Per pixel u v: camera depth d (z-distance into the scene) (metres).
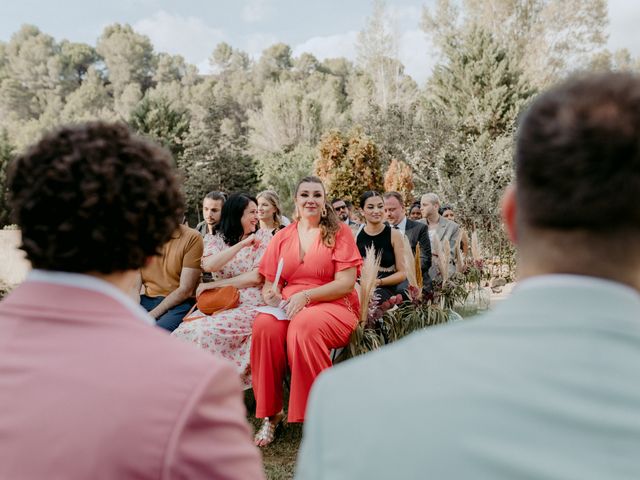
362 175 18.53
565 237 0.62
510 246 10.52
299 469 0.70
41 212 0.91
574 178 0.60
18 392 0.81
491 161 11.88
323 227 3.60
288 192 20.84
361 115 23.53
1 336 0.87
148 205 0.97
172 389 0.82
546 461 0.53
